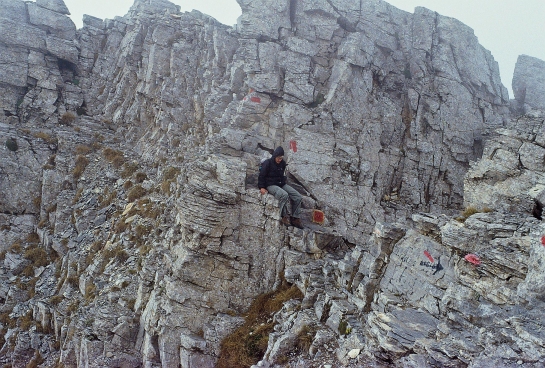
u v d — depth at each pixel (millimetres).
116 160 32375
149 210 26219
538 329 11234
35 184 32719
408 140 25094
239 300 19656
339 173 22891
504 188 16594
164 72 34875
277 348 15891
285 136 23203
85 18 41938
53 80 37438
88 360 19812
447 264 14758
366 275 16609
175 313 18906
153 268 21203
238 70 26812
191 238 19578
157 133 32938
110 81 39531
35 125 35969
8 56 36312
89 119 37438
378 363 12750
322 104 24078
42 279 28203
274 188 20188
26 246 30594
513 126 17562
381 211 22969
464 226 14742
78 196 31328
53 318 24484
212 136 24422
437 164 24812
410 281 15156
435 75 26547
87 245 27516
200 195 19391
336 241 20906
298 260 19641
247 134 22578
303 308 17344
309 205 21859
